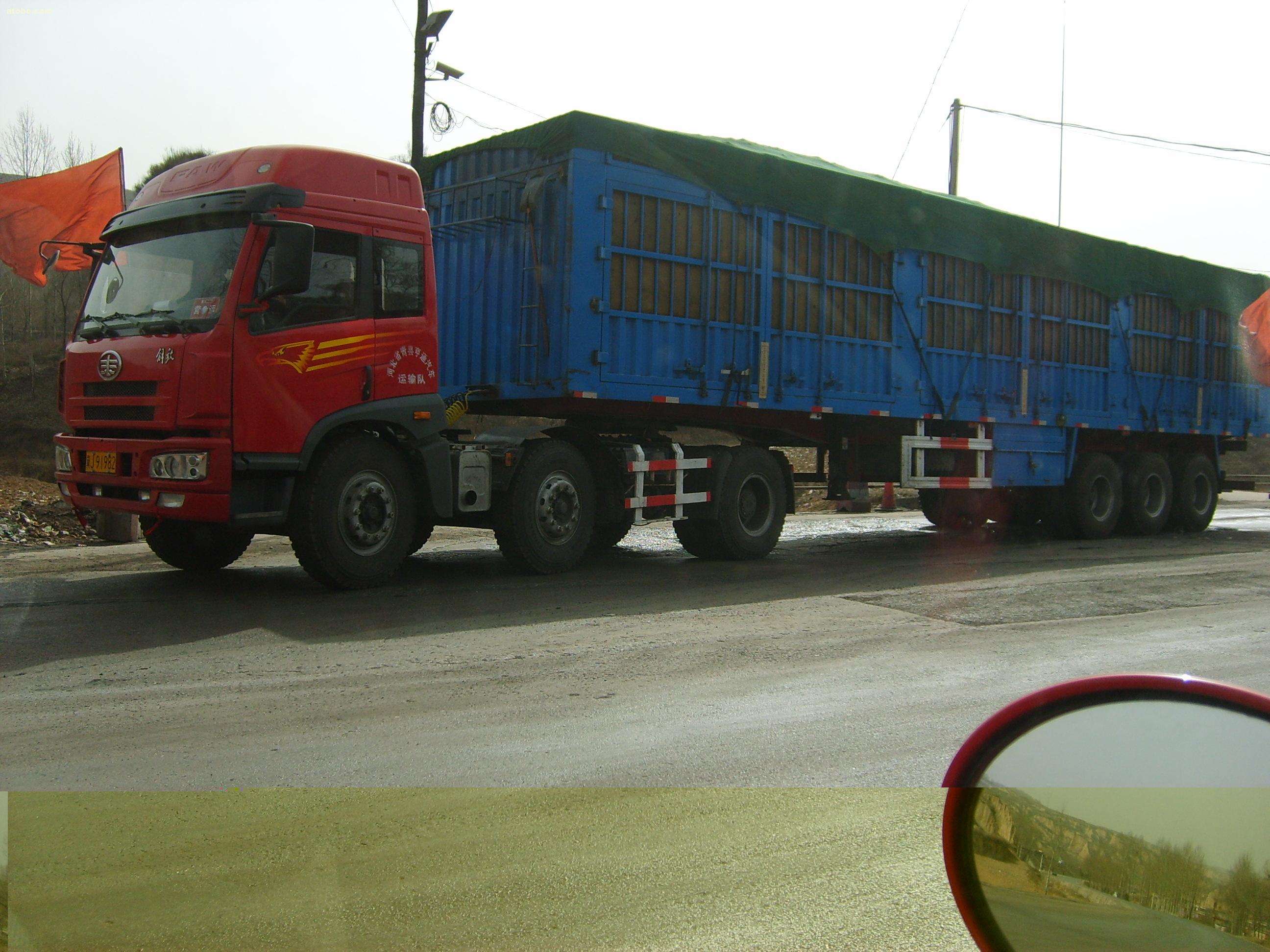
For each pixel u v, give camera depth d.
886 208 11.88
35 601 7.78
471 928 2.86
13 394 21.55
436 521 9.59
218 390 7.23
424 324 8.59
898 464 12.98
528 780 4.05
